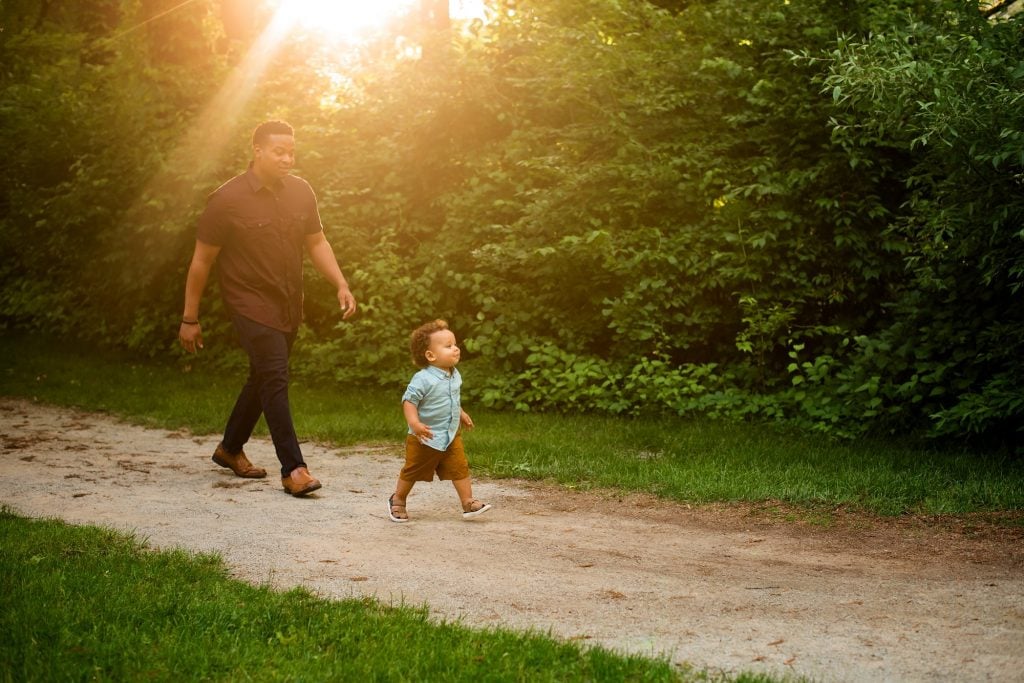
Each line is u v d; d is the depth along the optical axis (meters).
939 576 4.46
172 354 12.88
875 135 9.52
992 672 3.28
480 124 11.77
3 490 6.13
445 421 5.53
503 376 10.11
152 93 13.65
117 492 6.14
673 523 5.50
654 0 14.14
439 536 5.17
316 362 11.30
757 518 5.60
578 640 3.60
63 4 21.53
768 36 10.98
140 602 3.74
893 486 6.09
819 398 8.70
